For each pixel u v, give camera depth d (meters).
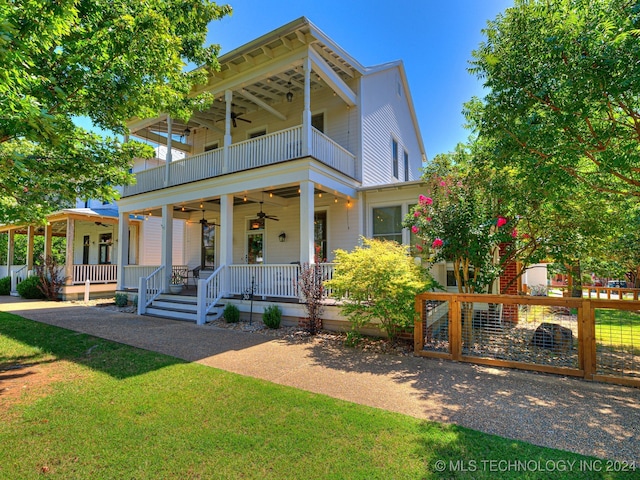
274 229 11.98
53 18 3.34
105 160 5.81
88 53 4.37
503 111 4.93
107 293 15.24
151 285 10.77
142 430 3.10
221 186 9.51
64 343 6.40
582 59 4.02
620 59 3.76
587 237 6.50
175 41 5.21
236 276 9.21
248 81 9.31
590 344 4.45
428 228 6.80
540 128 4.56
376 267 6.00
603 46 3.95
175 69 5.63
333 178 9.05
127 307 11.38
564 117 4.41
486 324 5.44
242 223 12.83
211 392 4.00
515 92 4.78
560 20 4.30
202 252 14.24
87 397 3.85
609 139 4.65
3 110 3.46
